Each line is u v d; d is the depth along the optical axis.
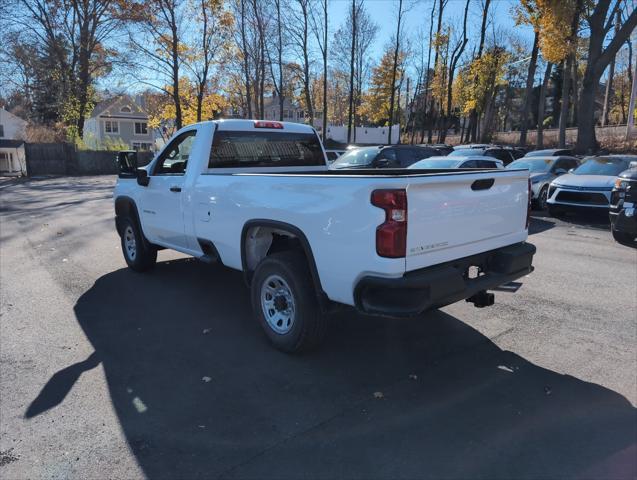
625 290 5.88
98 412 3.25
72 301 5.56
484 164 12.76
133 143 63.47
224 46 37.06
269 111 89.81
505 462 2.70
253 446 2.87
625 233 8.31
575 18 22.94
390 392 3.51
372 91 65.50
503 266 4.00
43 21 34.59
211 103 43.53
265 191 4.11
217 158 5.27
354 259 3.36
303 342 3.96
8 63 34.78
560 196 11.18
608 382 3.62
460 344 4.36
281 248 4.62
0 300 5.60
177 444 2.89
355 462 2.71
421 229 3.31
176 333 4.63
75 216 12.45
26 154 30.84
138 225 6.51
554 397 3.41
